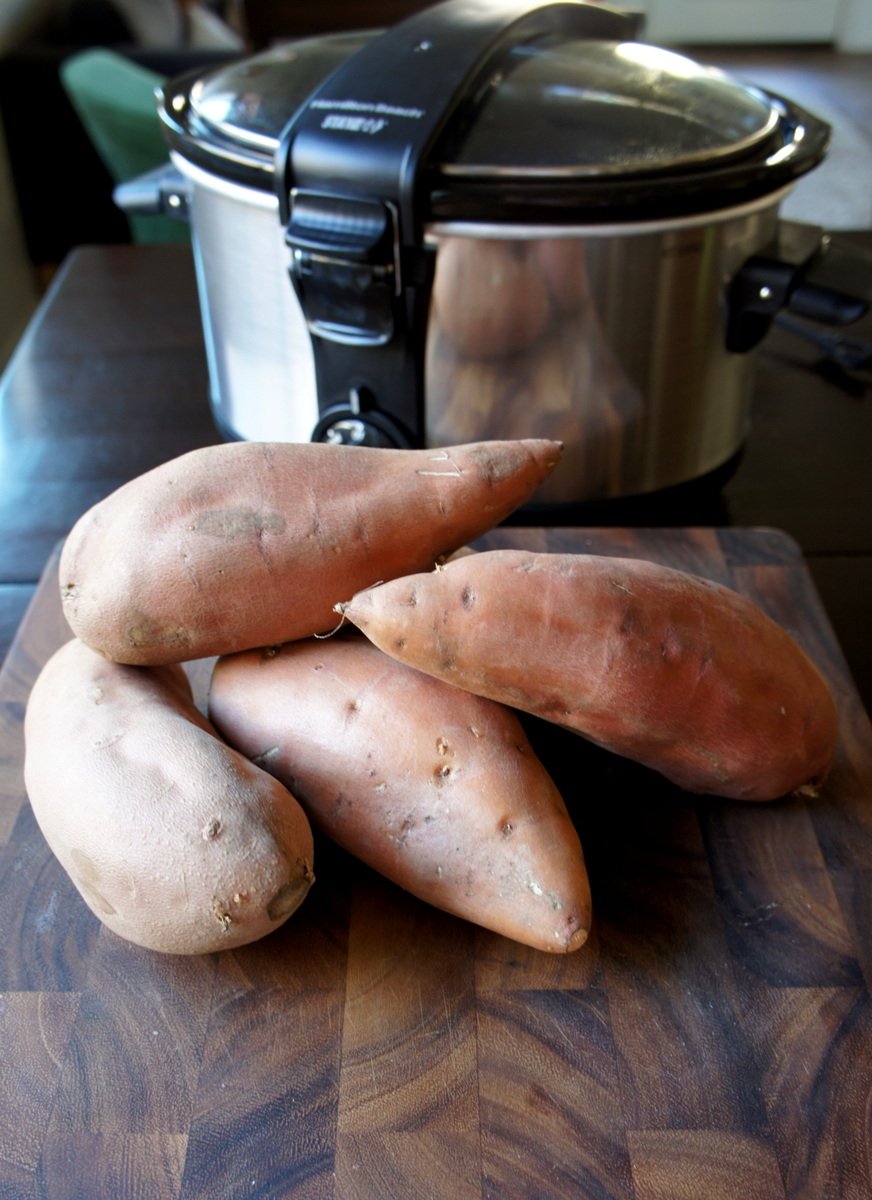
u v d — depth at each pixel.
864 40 2.62
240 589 0.39
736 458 0.67
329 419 0.57
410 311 0.52
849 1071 0.35
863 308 0.54
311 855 0.36
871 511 0.64
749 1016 0.36
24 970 0.38
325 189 0.49
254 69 0.60
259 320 0.60
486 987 0.37
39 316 0.84
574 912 0.35
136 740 0.37
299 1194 0.32
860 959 0.38
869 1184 0.32
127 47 1.64
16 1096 0.34
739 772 0.41
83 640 0.41
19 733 0.45
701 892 0.40
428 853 0.37
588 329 0.54
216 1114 0.34
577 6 0.61
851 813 0.43
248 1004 0.37
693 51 2.62
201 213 0.59
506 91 0.53
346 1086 0.34
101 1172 0.32
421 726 0.38
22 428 0.71
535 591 0.37
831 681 0.48
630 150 0.51
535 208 0.49
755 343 0.59
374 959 0.38
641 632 0.37
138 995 0.37
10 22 1.71
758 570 0.53
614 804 0.43
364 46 0.55
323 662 0.40
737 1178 0.32
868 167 1.81
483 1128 0.33
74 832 0.35
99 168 1.67
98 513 0.41
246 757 0.40
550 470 0.41
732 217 0.52
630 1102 0.34
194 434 0.70
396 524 0.39
